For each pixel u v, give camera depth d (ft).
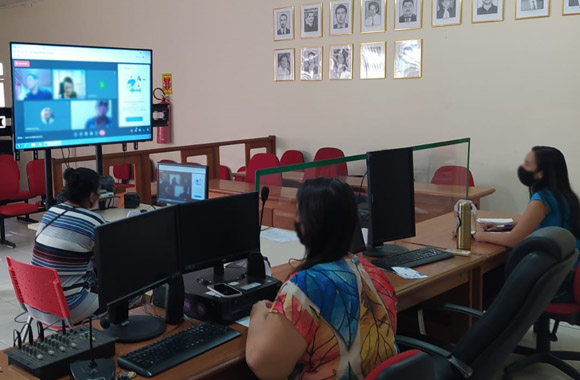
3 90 31.45
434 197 11.32
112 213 12.38
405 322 9.16
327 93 19.31
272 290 6.90
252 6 20.85
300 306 4.99
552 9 14.69
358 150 18.83
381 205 8.47
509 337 5.89
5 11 30.76
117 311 6.26
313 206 5.23
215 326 6.29
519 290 5.82
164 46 24.07
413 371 4.04
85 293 8.76
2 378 5.14
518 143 15.65
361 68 18.37
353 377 5.09
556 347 11.04
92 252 8.87
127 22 25.26
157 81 24.68
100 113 11.98
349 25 18.45
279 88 20.56
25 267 7.30
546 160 9.37
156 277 6.30
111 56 12.00
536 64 15.11
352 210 5.29
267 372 5.11
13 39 30.73
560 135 14.94
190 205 6.73
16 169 20.34
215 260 7.02
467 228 9.18
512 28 15.38
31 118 10.85
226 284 6.85
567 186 9.45
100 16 26.35
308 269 5.21
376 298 5.41
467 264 8.55
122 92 12.35
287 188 8.75
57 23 28.30
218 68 22.33
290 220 9.92
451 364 6.11
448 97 16.74
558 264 5.93
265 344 5.05
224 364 5.55
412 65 17.28
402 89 17.60
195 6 22.65
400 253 8.79
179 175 12.52
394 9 17.44
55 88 11.12
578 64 14.47
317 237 5.27
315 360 5.10
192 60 23.17
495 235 9.59
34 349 5.48
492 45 15.78
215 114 22.75
